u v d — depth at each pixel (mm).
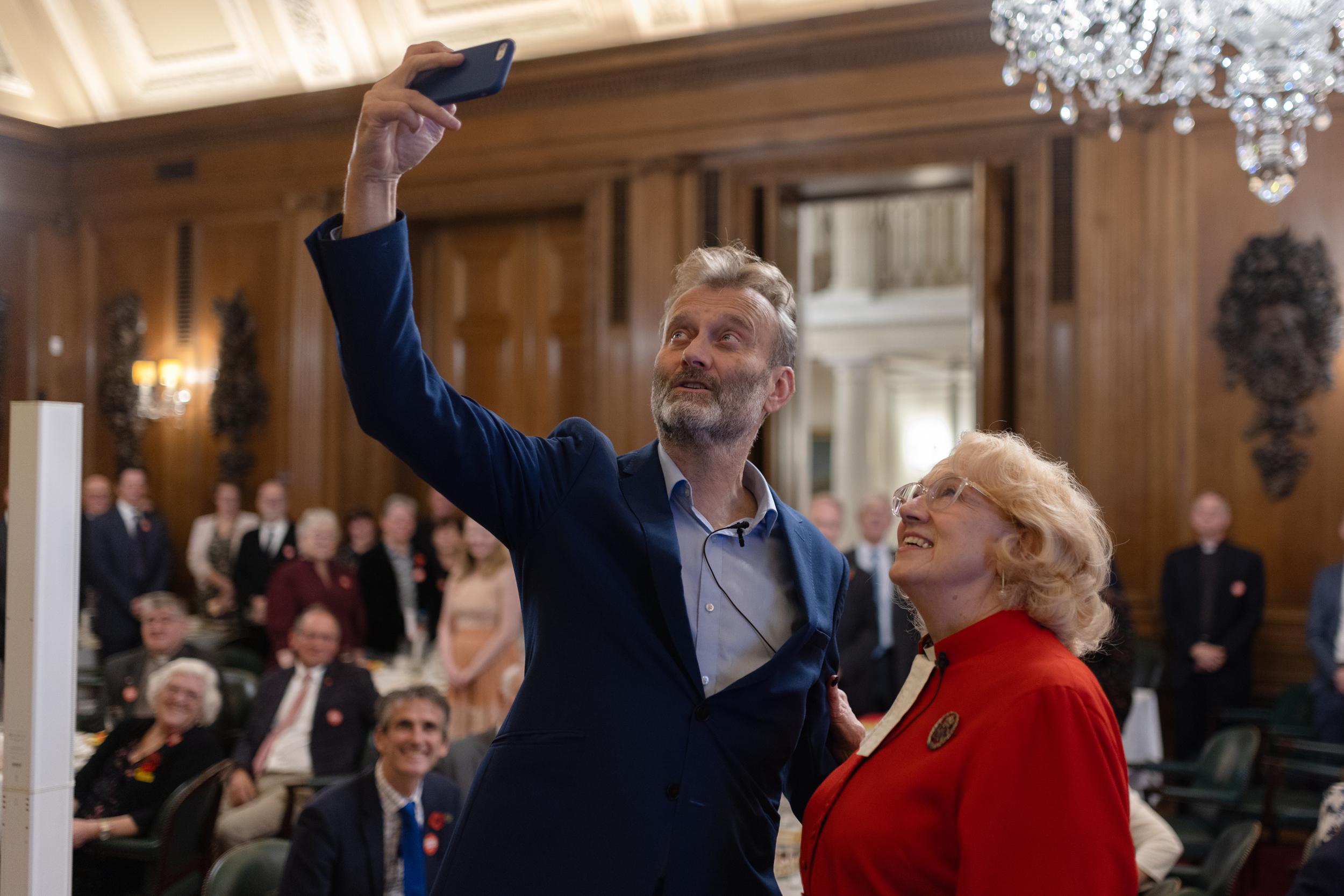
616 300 7312
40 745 1670
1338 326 5883
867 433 14336
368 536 7031
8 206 8812
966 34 6449
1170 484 6133
